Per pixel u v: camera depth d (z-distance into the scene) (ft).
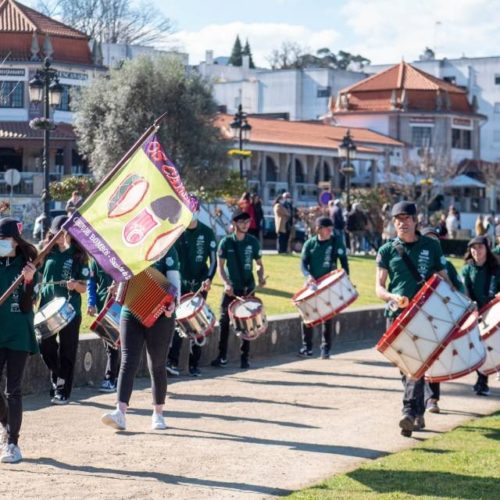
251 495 27.45
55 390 40.50
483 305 45.06
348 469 30.71
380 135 281.74
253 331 50.57
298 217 135.74
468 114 297.74
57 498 26.55
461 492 27.94
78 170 193.06
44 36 187.73
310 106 336.90
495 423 38.68
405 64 301.43
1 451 31.63
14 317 30.30
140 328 34.65
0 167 187.83
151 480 28.71
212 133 169.68
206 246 49.34
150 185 31.01
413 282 35.60
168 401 41.68
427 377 34.99
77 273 40.40
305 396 43.86
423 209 242.37
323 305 53.01
